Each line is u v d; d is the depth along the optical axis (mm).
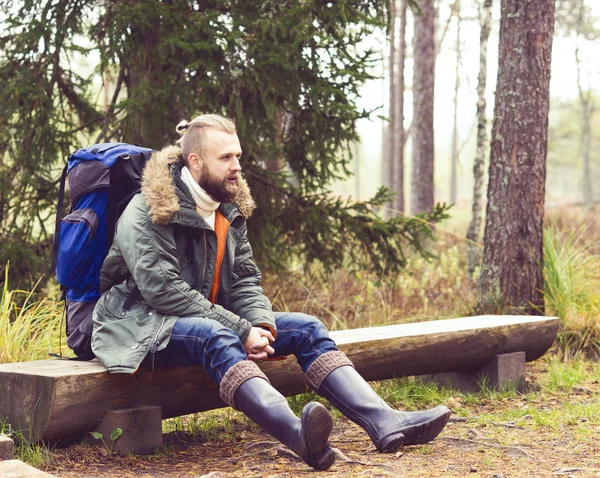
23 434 2996
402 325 4676
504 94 6328
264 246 6727
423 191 13273
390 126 15094
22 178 6098
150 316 3023
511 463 3018
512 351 4762
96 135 7148
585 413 4008
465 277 8695
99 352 2980
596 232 13367
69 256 3100
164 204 2959
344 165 6707
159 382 3193
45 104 6160
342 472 2816
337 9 6031
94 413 3037
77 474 2770
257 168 6672
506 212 6328
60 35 6156
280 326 3236
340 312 7242
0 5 6199
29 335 4738
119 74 6484
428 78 13234
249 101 6223
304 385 3725
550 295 6430
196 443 3477
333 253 6840
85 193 3117
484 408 4297
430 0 13133
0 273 5988
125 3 5797
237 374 2822
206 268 3133
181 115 6402
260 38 5922
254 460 3082
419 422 2887
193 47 5660
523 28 6219
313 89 6070
